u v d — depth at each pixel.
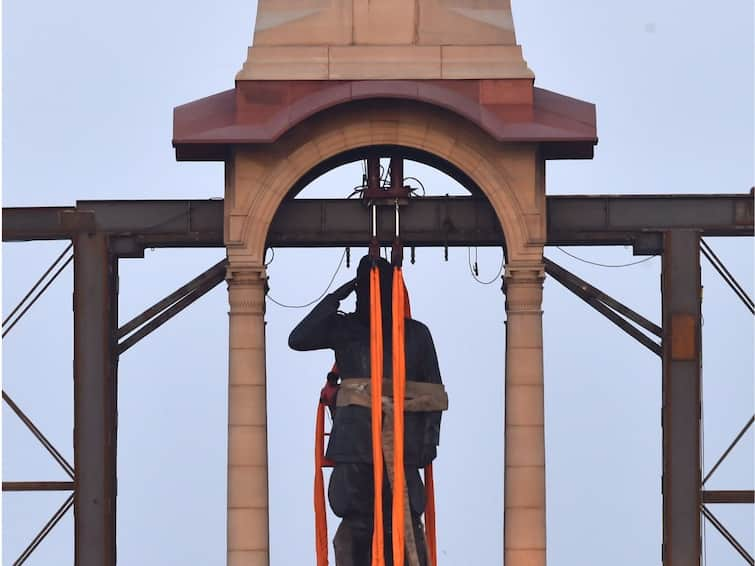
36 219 98.19
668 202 98.00
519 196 94.81
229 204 95.25
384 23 95.25
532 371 94.50
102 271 97.62
